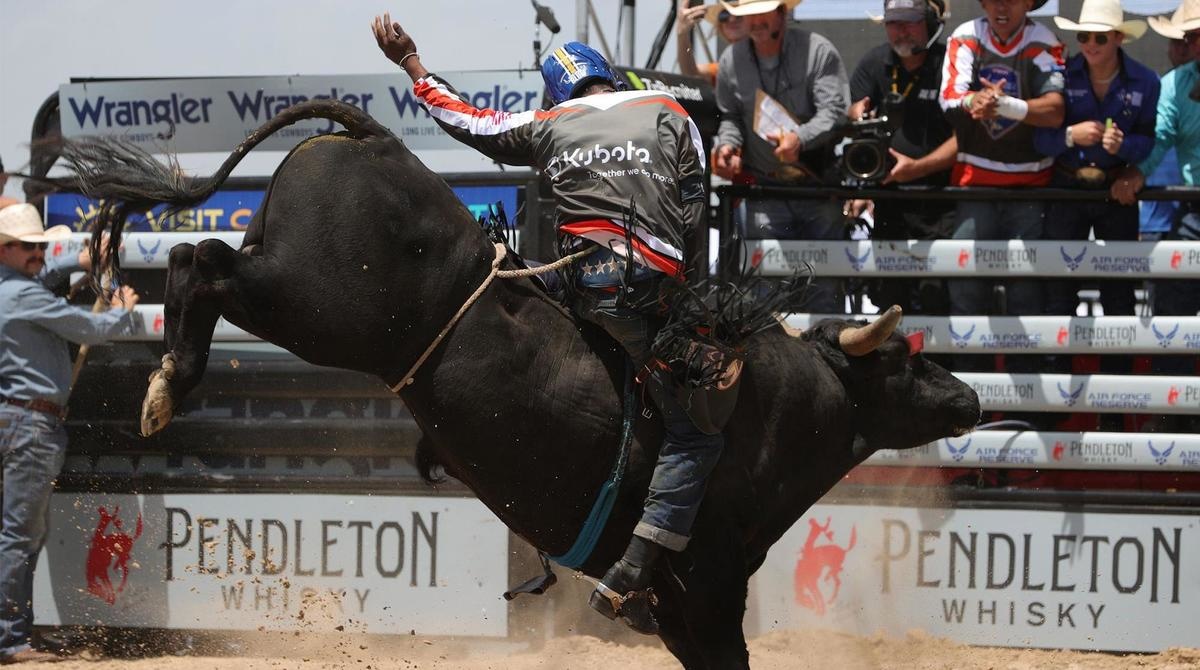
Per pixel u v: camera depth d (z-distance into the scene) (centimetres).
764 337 1330
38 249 1953
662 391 1190
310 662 1839
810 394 1330
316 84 2002
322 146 1155
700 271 1496
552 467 1203
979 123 1911
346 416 1956
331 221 1127
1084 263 1888
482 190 1931
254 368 1964
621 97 1220
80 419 1997
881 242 1914
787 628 1931
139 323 1956
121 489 1980
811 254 1923
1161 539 1877
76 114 2048
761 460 1280
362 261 1128
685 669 1346
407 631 1930
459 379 1166
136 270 2025
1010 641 1898
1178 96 1994
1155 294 1953
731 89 2002
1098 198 1906
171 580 1967
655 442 1215
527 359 1188
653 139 1200
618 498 1219
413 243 1150
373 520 1941
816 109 1945
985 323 1903
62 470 1989
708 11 2164
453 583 1925
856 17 2530
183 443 1970
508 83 1919
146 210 1245
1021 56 1903
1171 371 1958
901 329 1917
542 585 1291
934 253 1906
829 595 1930
